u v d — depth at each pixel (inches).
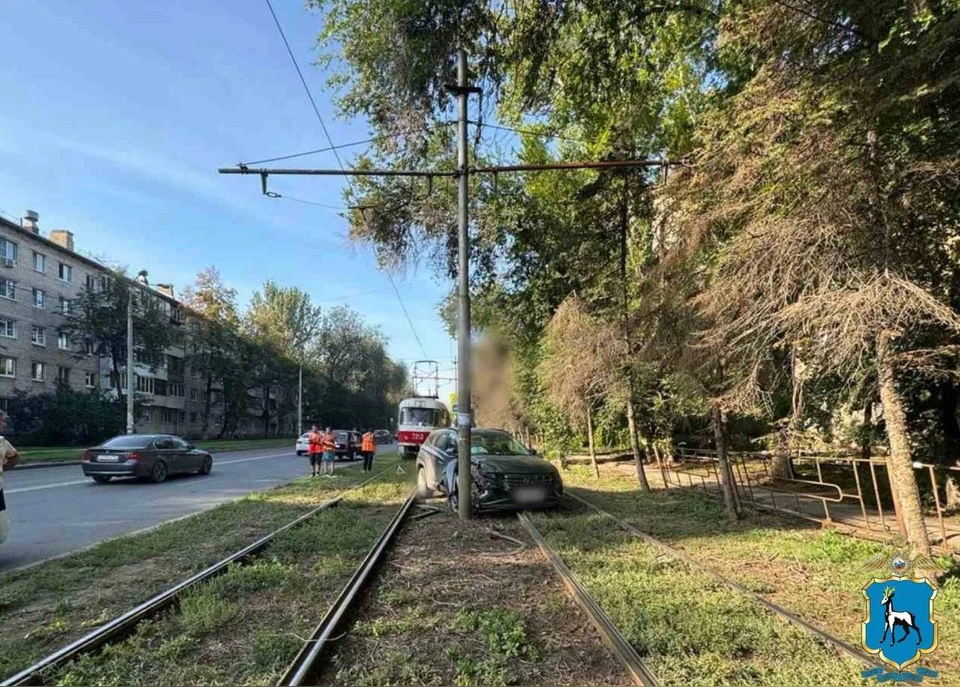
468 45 355.3
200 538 360.2
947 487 397.7
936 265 243.6
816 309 213.3
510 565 292.5
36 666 170.4
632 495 540.4
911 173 217.0
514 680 166.1
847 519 365.1
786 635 188.5
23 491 642.2
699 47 398.3
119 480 765.3
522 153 767.7
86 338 1801.2
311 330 3339.1
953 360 282.5
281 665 174.4
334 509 464.8
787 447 348.5
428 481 536.4
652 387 611.5
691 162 307.7
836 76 221.8
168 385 2527.1
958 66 194.1
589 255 671.1
